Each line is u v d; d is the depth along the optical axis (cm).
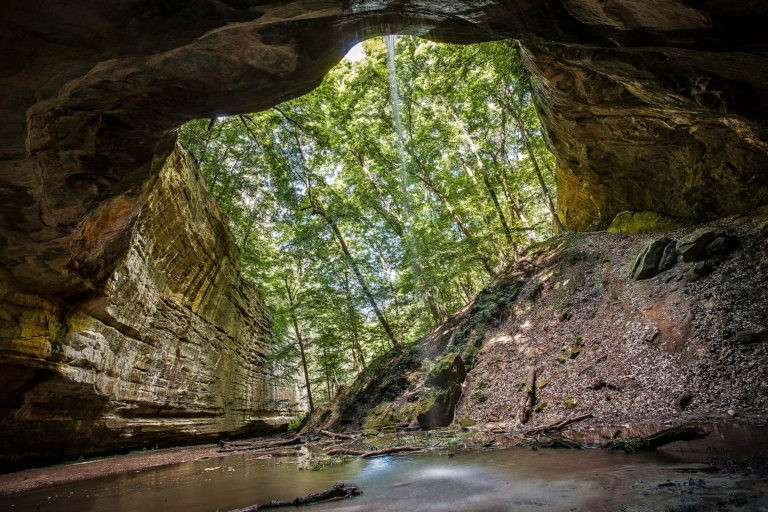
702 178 1257
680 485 346
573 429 793
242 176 2062
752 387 696
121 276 1192
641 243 1388
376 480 554
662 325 957
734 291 888
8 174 626
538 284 1598
